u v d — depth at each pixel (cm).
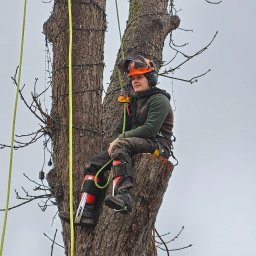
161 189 1205
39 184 1502
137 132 1202
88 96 1388
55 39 1424
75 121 1370
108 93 1645
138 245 1204
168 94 1258
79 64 1397
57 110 1395
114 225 1199
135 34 1727
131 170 1179
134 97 1266
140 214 1192
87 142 1362
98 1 1454
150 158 1191
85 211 1223
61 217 1264
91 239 1226
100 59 1433
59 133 1381
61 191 1366
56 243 1481
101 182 1250
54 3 1455
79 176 1337
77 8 1430
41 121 1402
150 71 1259
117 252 1192
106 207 1217
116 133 1286
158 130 1215
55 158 1388
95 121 1384
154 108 1221
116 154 1179
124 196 1141
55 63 1413
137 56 1275
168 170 1208
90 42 1419
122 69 1307
